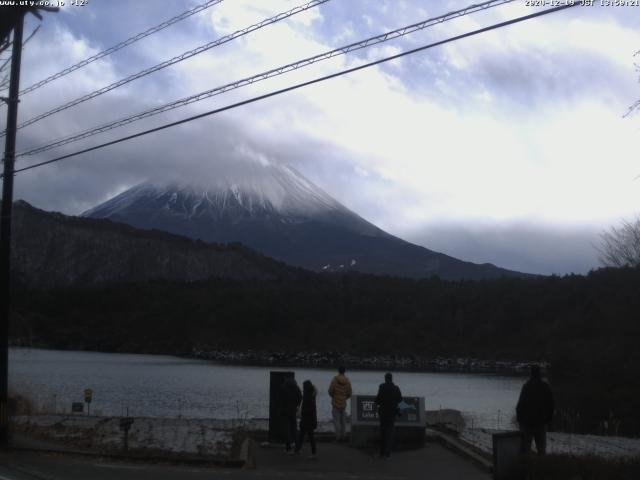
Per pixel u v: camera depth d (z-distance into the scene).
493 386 78.62
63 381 66.50
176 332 141.62
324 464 14.88
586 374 40.34
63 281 181.88
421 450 16.61
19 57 18.39
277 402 17.38
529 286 122.19
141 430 19.47
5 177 18.50
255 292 149.12
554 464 12.12
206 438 18.05
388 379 15.80
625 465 12.28
